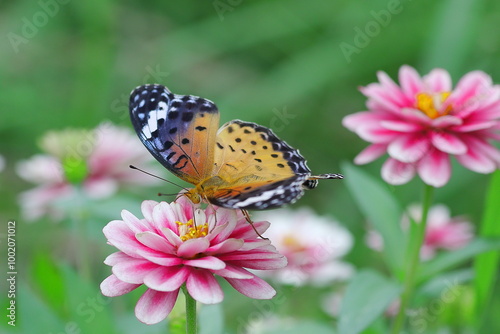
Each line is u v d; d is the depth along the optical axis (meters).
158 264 0.61
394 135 0.71
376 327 0.72
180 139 0.64
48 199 0.80
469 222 0.93
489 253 0.72
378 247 0.82
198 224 0.62
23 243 0.93
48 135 0.81
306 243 0.81
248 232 0.62
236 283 0.61
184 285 0.61
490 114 0.70
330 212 1.01
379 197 0.73
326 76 1.12
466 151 0.70
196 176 0.64
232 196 0.62
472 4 1.00
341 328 0.67
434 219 0.84
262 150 0.64
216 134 0.64
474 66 1.05
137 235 0.60
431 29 1.07
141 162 0.82
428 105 0.71
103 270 0.84
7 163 1.09
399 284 0.70
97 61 1.08
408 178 0.70
